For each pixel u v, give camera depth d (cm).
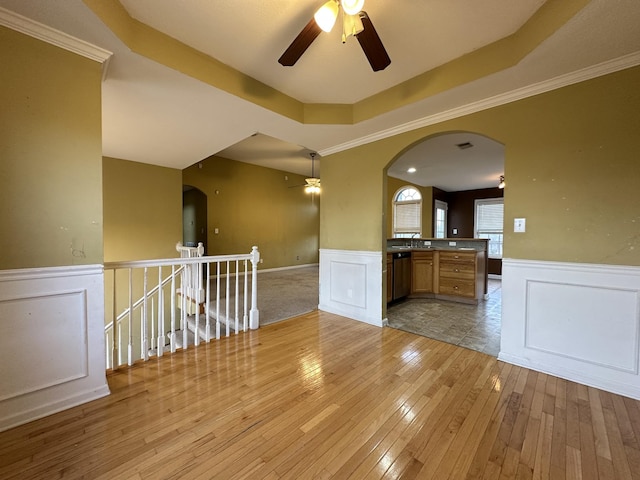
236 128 310
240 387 199
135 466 131
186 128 311
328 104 297
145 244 464
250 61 227
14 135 154
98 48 176
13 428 154
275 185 761
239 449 142
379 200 330
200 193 678
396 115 277
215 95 237
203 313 393
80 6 145
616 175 193
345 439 150
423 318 366
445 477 126
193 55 210
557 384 205
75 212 175
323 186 397
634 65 185
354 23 151
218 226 641
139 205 459
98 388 184
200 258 271
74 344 176
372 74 244
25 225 158
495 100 241
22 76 156
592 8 146
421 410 175
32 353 162
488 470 130
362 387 200
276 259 765
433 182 684
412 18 179
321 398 187
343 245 371
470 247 484
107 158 429
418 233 720
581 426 160
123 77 210
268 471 129
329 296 390
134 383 203
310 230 868
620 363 193
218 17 180
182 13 177
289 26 188
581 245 206
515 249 236
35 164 161
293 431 155
